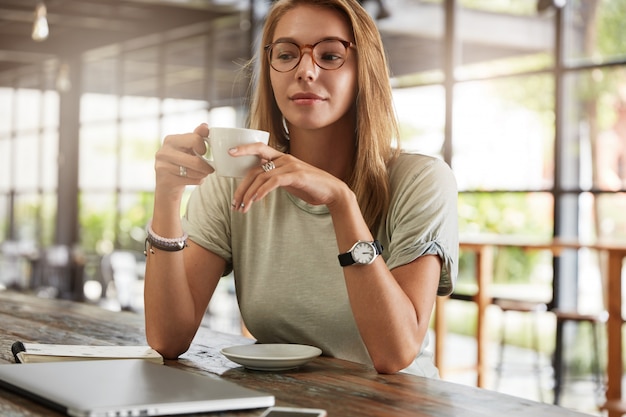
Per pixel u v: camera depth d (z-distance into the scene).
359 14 1.58
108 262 9.88
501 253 6.12
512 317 6.59
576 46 5.84
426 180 1.58
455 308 6.96
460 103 6.14
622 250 4.33
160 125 9.16
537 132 5.79
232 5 7.72
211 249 1.70
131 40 9.02
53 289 10.93
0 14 8.89
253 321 1.69
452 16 6.16
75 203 11.11
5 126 12.89
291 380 1.30
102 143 10.51
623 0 5.95
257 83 1.75
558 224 5.66
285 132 1.76
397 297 1.39
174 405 1.03
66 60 11.13
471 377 5.85
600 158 5.72
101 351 1.44
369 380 1.31
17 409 1.07
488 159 6.01
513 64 5.89
